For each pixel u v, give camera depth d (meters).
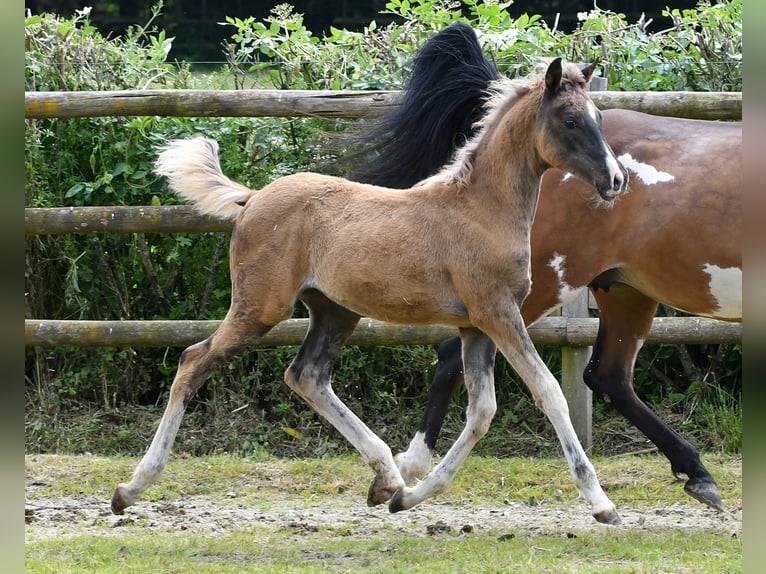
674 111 11.39
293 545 8.34
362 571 7.47
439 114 9.83
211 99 11.37
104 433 12.14
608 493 10.29
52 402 12.29
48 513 9.38
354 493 10.30
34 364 12.62
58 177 12.48
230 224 11.43
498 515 9.55
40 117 11.50
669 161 9.30
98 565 7.59
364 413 12.34
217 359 8.62
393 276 8.30
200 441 11.96
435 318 8.47
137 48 13.46
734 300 9.23
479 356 8.73
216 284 12.73
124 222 11.43
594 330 11.33
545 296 9.59
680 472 9.73
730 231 9.06
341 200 8.56
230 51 13.40
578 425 11.53
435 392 9.59
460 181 8.35
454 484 10.48
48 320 11.64
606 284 9.84
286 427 12.10
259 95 11.35
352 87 12.38
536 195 8.38
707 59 12.54
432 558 7.90
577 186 9.36
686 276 9.28
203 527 9.02
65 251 12.41
